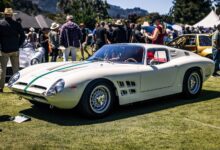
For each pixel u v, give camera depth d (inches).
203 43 556.1
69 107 231.9
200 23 1640.0
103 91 241.0
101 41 512.1
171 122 234.1
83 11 2159.2
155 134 208.2
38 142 192.2
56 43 553.0
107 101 243.6
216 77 448.8
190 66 298.5
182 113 258.2
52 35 551.8
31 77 247.4
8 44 328.2
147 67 267.1
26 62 438.0
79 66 255.0
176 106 279.7
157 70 270.4
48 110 263.9
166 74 277.9
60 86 222.1
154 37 402.9
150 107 275.6
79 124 227.5
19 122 231.0
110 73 241.9
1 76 330.3
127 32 493.7
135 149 183.0
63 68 252.2
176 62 291.9
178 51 304.0
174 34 954.7
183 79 296.2
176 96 316.8
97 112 238.2
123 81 248.4
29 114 252.8
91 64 260.8
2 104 282.7
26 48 461.1
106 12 2837.1
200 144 191.5
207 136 205.5
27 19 1814.7
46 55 565.3
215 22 1596.9
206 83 397.7
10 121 234.1
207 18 1638.8
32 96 238.8
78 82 226.7
